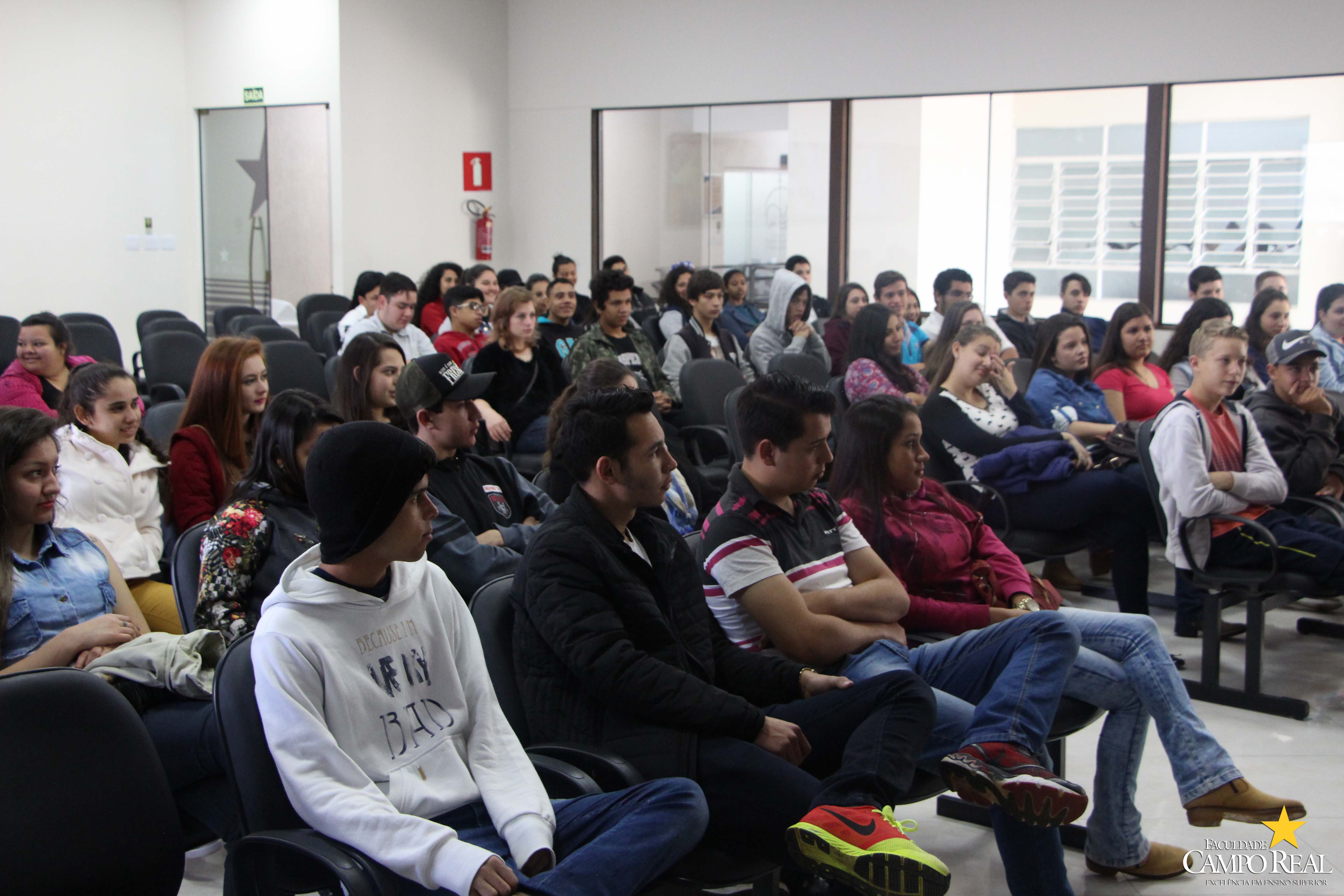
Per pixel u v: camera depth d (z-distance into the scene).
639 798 1.65
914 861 1.59
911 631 2.41
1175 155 7.50
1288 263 7.34
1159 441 3.29
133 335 8.37
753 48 8.49
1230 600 3.32
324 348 6.60
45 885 1.42
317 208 8.03
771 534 2.20
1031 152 7.87
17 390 4.31
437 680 1.73
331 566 1.63
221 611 2.08
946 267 8.22
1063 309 6.37
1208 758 2.23
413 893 1.55
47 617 2.15
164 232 8.49
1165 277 7.66
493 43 9.16
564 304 5.59
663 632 1.92
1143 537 3.70
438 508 2.44
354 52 7.87
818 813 1.68
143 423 3.38
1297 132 7.18
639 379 3.11
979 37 7.82
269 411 2.20
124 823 1.48
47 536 2.23
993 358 3.83
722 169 8.79
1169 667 2.27
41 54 7.68
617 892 1.51
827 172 8.43
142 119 8.28
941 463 3.94
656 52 8.80
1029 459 3.69
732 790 1.79
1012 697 2.00
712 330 5.70
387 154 8.22
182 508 2.80
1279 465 3.65
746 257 8.79
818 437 2.16
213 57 8.38
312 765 1.51
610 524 1.95
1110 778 2.32
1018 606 2.46
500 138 9.33
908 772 1.80
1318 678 3.51
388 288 5.62
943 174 8.12
